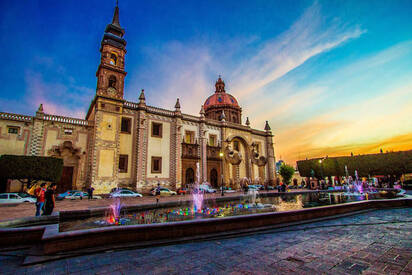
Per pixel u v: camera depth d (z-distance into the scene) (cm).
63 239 560
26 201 2094
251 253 554
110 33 3325
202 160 3812
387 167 3938
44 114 2736
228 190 3859
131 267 474
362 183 4156
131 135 3200
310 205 1590
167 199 2214
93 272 452
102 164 2792
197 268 464
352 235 721
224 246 614
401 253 544
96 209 1194
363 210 1210
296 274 428
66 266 484
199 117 4031
